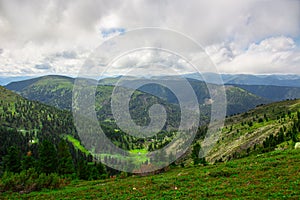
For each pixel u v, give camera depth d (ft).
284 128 407.85
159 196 74.84
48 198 92.79
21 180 114.42
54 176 125.18
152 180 98.89
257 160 117.19
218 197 66.08
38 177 120.98
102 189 98.02
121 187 95.76
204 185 83.61
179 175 104.53
